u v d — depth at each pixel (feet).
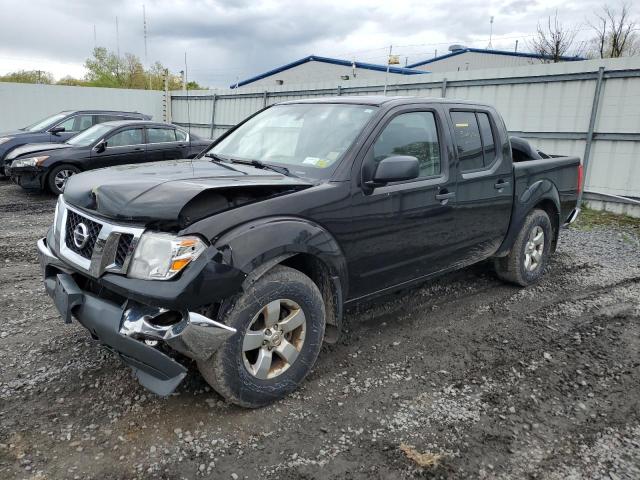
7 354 11.57
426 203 12.42
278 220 9.41
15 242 21.61
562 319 14.47
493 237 15.08
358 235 10.92
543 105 31.89
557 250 21.85
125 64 139.03
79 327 13.03
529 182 16.14
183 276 8.18
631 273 18.74
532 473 8.29
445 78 36.32
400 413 9.80
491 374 11.36
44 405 9.66
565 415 9.91
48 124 40.52
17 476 7.85
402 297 15.87
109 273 8.72
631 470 8.43
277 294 9.47
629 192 29.14
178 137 37.63
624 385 11.05
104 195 9.09
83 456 8.35
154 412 9.55
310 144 11.93
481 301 15.71
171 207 8.34
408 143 12.27
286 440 8.92
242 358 9.23
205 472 8.10
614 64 28.58
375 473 8.18
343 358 11.88
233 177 10.19
